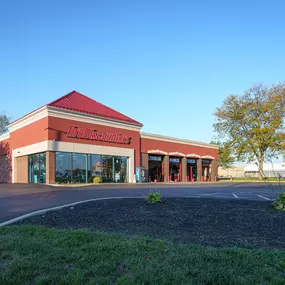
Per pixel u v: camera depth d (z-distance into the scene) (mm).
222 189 20000
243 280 3529
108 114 30250
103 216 7715
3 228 6324
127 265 4039
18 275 3705
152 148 35094
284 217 7355
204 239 5492
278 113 42594
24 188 19828
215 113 45969
